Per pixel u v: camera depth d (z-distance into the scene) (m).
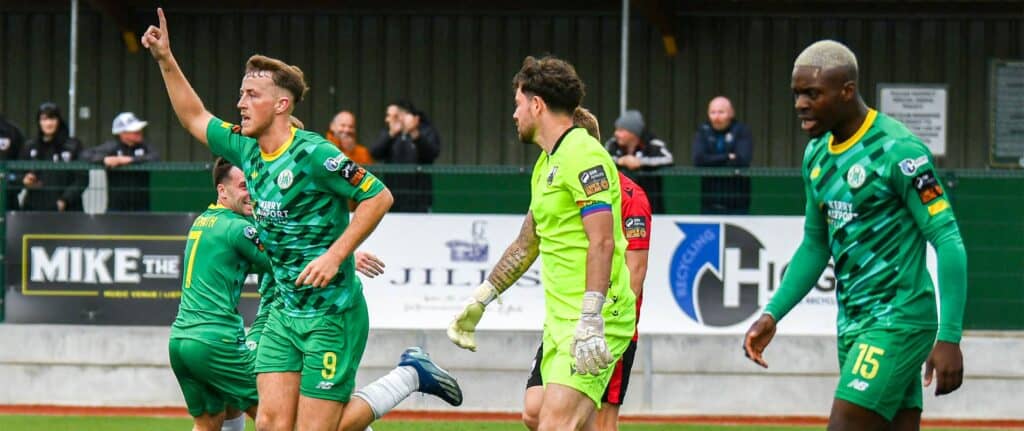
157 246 25.81
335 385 14.67
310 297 14.57
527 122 12.97
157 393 25.81
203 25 36.12
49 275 25.94
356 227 14.14
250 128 14.16
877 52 35.12
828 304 25.33
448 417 24.91
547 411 12.77
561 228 12.83
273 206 14.37
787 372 25.34
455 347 25.45
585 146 12.66
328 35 36.16
